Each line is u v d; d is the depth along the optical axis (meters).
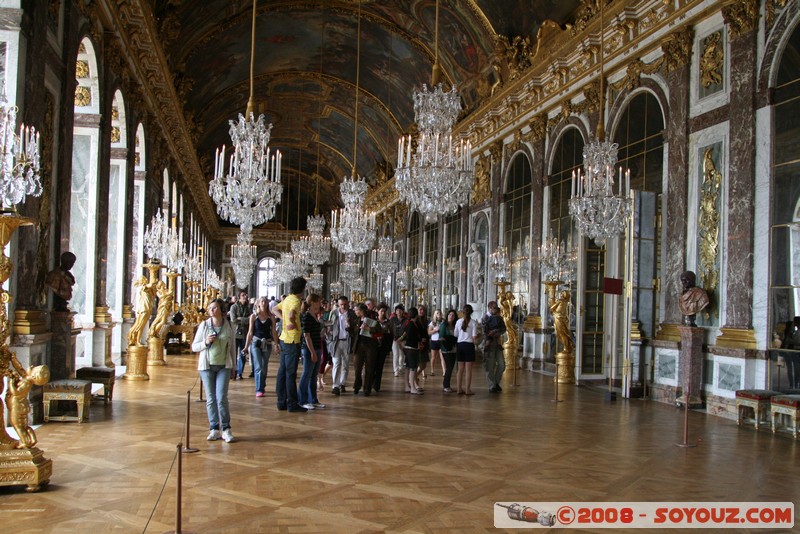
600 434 8.83
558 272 15.42
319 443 7.86
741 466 7.11
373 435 8.44
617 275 13.29
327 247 28.78
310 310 11.09
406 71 27.47
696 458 7.47
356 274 32.38
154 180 19.56
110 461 6.67
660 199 12.80
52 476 6.06
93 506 5.23
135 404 10.30
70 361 9.74
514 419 9.94
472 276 23.02
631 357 12.61
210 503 5.38
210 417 7.90
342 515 5.16
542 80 17.91
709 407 10.84
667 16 12.72
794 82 9.89
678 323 11.99
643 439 8.54
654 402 12.02
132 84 15.91
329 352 12.91
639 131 13.67
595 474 6.64
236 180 9.56
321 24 25.70
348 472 6.49
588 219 10.59
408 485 6.07
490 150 21.73
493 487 6.06
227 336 7.95
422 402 11.63
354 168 14.46
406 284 33.03
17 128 8.28
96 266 12.44
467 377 12.70
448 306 26.02
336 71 31.06
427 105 8.88
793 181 9.79
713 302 11.23
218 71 27.86
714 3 11.44
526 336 18.39
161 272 18.89
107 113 12.93
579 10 15.70
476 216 23.17
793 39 9.95
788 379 9.65
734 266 10.67
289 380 10.26
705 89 11.71
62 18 10.13
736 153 10.76
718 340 10.84
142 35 15.08
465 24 21.05
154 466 6.52
